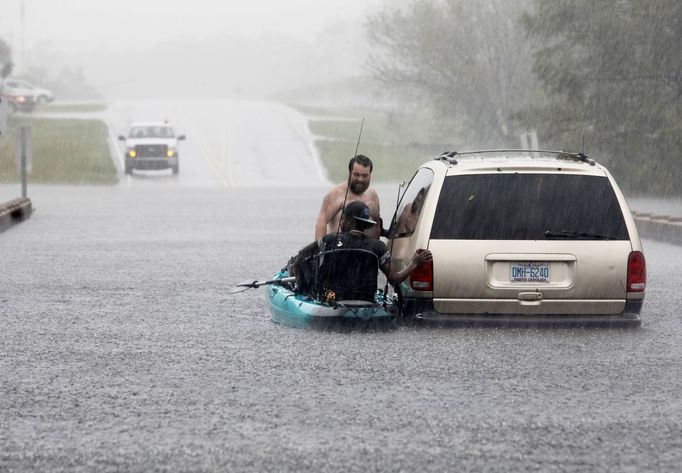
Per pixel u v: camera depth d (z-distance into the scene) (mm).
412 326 38125
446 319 37406
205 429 24734
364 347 35031
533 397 27984
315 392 28531
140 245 75188
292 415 26031
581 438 23953
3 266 61781
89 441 23781
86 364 32594
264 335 37781
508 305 37281
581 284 37344
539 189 37781
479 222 37438
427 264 37219
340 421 25453
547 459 22312
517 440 23781
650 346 35312
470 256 37188
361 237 38188
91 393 28531
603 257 37500
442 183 37906
